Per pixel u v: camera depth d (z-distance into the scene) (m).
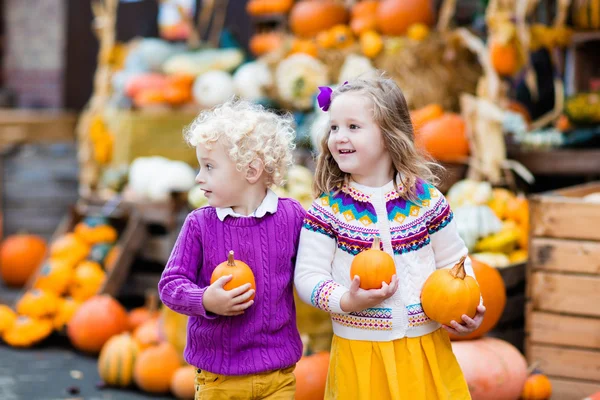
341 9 5.64
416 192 2.46
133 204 5.08
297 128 5.07
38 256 5.79
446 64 4.77
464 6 6.10
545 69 5.52
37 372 4.20
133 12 8.60
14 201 6.26
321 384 3.28
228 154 2.43
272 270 2.47
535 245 3.50
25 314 4.72
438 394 2.40
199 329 2.46
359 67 4.91
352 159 2.40
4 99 8.92
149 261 5.30
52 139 6.97
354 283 2.26
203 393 2.48
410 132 2.48
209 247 2.46
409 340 2.41
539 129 5.02
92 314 4.45
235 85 5.75
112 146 5.79
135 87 5.86
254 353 2.43
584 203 3.38
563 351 3.47
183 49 6.26
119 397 3.85
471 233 3.89
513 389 3.25
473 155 4.46
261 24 6.37
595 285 3.38
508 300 3.86
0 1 9.15
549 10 5.48
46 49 8.95
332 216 2.46
